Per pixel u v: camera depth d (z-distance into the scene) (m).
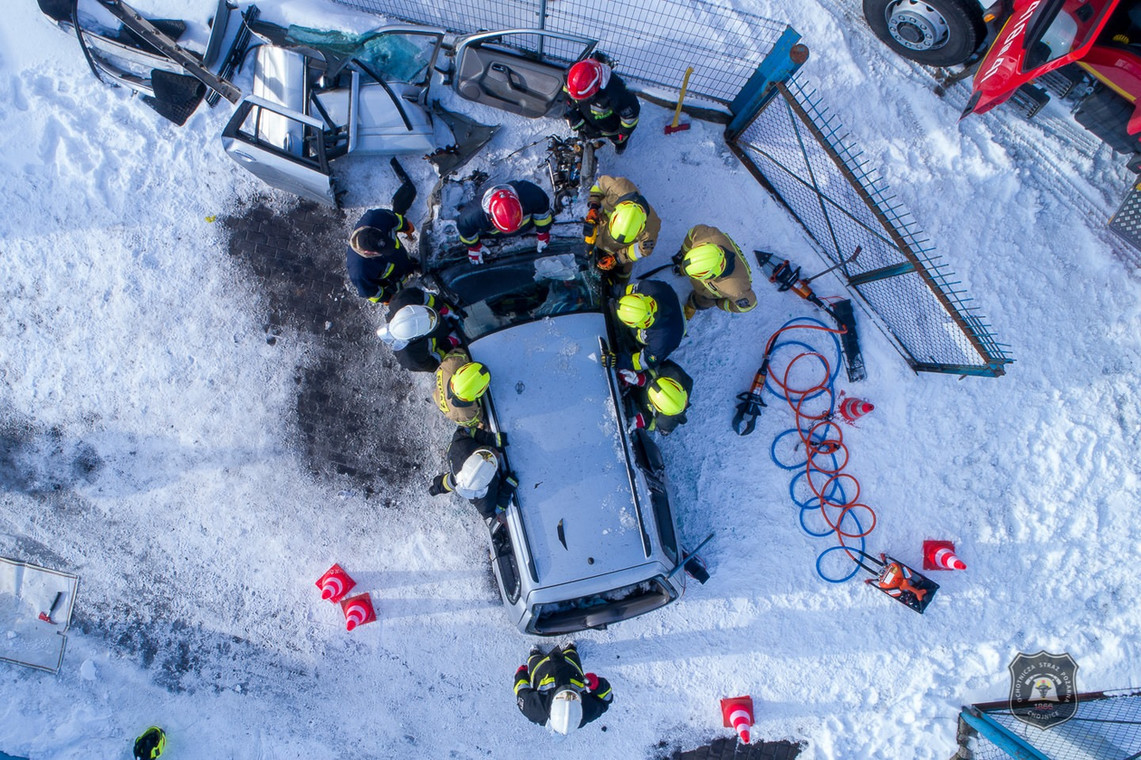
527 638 7.49
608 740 7.52
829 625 7.49
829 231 7.19
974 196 7.42
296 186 7.02
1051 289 7.47
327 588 7.20
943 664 7.47
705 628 7.51
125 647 7.48
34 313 7.43
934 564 7.36
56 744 7.39
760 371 7.29
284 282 7.46
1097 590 7.44
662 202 7.45
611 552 6.10
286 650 7.50
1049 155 7.46
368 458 7.48
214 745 7.47
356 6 7.32
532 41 7.10
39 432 7.47
